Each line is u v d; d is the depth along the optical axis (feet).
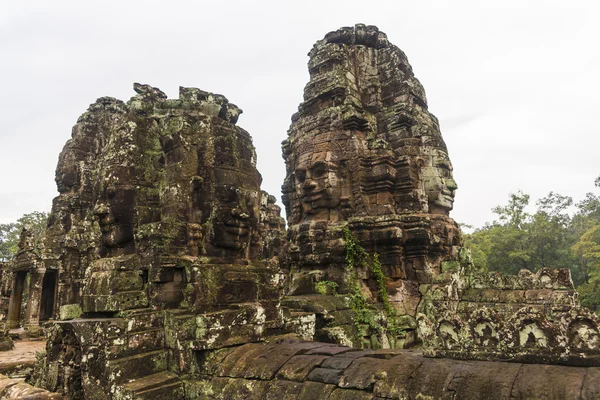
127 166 22.24
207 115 23.57
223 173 22.66
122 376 17.15
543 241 132.26
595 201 161.17
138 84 26.16
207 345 17.85
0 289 67.26
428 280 37.37
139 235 20.92
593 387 10.62
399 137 42.68
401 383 13.25
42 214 137.90
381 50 47.55
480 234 145.69
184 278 20.52
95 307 20.33
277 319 22.40
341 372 14.90
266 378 15.88
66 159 62.95
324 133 42.04
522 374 12.05
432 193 42.16
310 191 41.24
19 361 31.86
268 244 53.78
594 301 102.99
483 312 14.52
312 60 46.42
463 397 11.93
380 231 37.91
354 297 35.29
